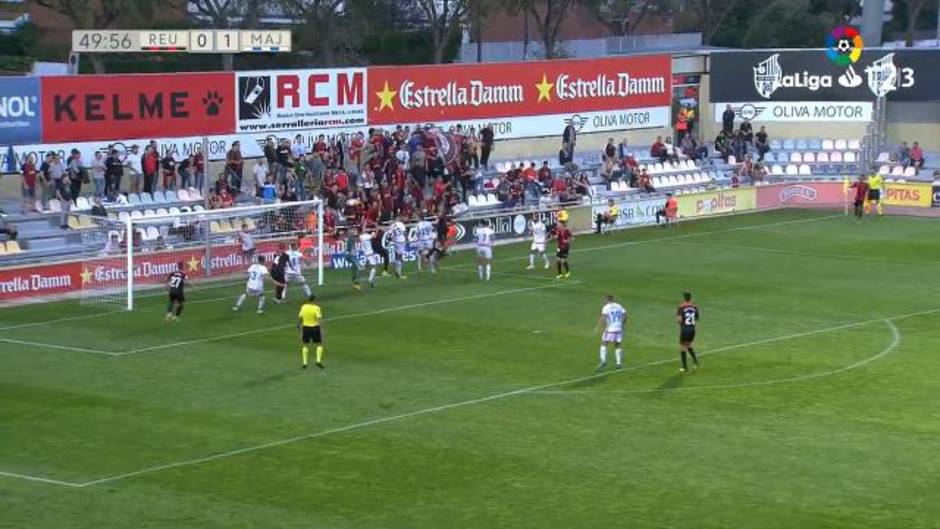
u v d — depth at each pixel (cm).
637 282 12325
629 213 16000
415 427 7500
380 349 9525
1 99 12850
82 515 6019
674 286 12144
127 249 11312
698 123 19762
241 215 12512
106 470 6694
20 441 7212
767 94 19125
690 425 7550
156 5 19450
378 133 14938
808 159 18600
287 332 10112
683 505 6181
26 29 18800
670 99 18762
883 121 18725
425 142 15175
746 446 7138
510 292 11831
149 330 10175
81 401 8062
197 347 9575
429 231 12862
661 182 17362
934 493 6359
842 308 11150
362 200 13800
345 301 11381
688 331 8844
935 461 6875
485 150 16338
